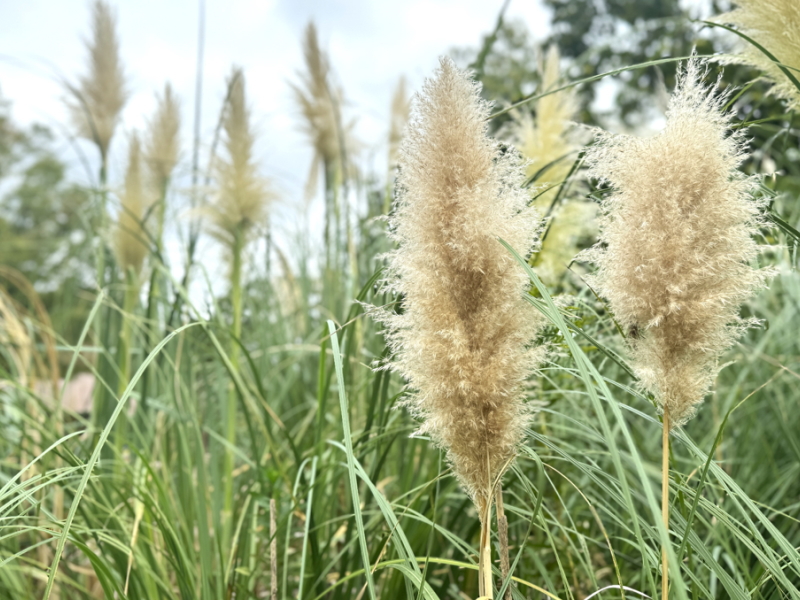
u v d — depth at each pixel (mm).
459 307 1374
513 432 1396
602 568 2680
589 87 10578
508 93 15297
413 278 1381
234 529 2961
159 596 2426
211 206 3305
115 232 3611
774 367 3359
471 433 1382
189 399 2986
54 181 25672
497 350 1365
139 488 2256
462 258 1339
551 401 2406
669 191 1333
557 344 1556
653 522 2496
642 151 1379
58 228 25328
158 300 3547
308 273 5219
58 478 1790
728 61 1985
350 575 1816
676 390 1377
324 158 4738
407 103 4754
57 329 4914
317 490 2453
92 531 2010
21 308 3879
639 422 3396
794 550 1367
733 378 3629
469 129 1355
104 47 3936
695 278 1317
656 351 1384
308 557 2400
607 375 2725
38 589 2883
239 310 3266
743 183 1354
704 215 1331
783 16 1836
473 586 2443
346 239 4574
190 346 3383
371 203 4777
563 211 2742
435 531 2445
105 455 3150
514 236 1362
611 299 1420
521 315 1383
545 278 2561
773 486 2707
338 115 4574
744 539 1498
